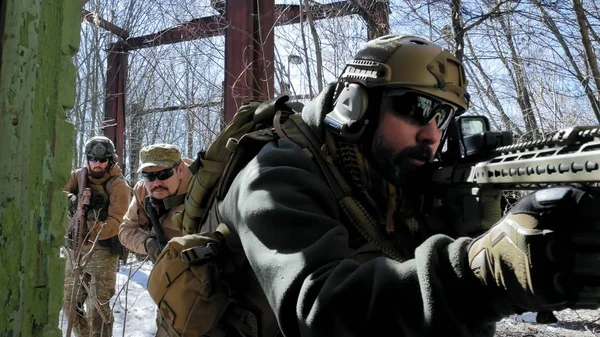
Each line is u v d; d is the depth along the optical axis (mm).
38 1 1066
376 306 907
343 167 1475
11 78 984
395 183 1470
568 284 742
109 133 10500
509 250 791
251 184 1300
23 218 1015
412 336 884
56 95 1132
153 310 5242
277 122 1609
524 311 821
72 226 3992
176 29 9016
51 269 1114
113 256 4000
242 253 1544
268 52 6254
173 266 1552
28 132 1027
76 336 3807
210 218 1775
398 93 1407
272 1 6375
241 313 1559
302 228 1131
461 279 868
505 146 1113
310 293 980
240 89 6156
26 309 1029
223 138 1797
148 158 3275
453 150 1370
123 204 4105
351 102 1441
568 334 4652
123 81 10617
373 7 5672
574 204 746
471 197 1377
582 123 5551
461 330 856
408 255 1501
